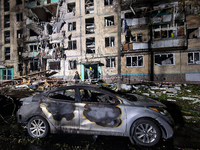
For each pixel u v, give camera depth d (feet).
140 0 48.67
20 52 67.77
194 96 23.35
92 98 11.02
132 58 53.21
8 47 71.10
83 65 57.26
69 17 59.62
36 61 65.16
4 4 72.23
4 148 8.80
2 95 18.70
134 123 9.33
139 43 48.70
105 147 8.98
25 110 10.54
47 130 10.07
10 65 69.21
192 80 44.42
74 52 58.49
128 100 10.10
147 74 49.21
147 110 9.34
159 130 9.01
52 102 10.39
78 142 9.59
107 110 9.68
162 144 9.30
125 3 51.01
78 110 9.90
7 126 12.44
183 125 12.64
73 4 61.52
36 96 11.52
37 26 64.59
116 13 53.47
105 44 56.39
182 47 44.70
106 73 54.08
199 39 43.91
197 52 44.16
